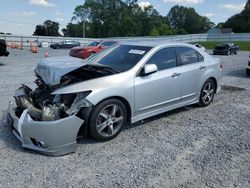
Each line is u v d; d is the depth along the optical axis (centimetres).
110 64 514
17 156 390
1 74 1117
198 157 402
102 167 369
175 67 550
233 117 582
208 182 340
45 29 10444
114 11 9562
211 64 639
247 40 5141
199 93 618
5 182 330
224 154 413
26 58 2002
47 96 444
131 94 465
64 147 395
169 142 450
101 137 438
